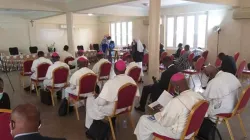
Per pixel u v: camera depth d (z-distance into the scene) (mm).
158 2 4727
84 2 7121
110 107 2781
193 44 9344
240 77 6133
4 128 1695
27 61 5559
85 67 3758
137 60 7305
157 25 4781
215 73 2951
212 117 2781
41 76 5055
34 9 7098
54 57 5277
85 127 3334
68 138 3020
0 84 2527
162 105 2617
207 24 8562
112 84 2713
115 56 10797
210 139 2709
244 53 7547
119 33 12766
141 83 6125
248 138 2949
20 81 6770
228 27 7875
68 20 8000
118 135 3076
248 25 7332
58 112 3902
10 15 10781
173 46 10133
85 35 13438
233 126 3342
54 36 12352
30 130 1225
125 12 9383
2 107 2541
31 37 11570
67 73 4391
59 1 7695
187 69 5996
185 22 9500
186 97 2021
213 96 2652
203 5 8469
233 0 7004
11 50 10242
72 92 3693
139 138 2330
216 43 8328
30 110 1241
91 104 3055
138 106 4160
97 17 13852
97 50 12203
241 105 2654
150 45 4828
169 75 3436
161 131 2148
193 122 1975
